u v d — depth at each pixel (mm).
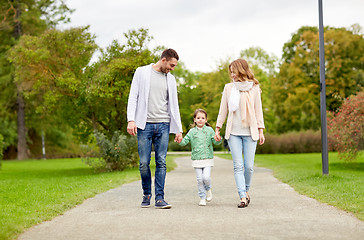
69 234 4207
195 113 6535
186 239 3879
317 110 42812
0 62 34906
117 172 15445
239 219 4836
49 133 43781
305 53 43031
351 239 3809
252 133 6094
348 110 16188
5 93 36062
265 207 5773
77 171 20125
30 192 8633
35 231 4398
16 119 41188
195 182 10180
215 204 6180
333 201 6098
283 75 45219
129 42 17359
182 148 51219
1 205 6453
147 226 4500
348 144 16219
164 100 6180
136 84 6121
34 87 17672
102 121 19531
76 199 6727
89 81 17078
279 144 39219
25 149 39219
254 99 6258
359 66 41531
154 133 6074
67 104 18938
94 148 16906
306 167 17766
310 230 4195
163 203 5816
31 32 35562
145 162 6016
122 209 5801
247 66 6234
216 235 4016
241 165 6090
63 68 17938
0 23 34906
